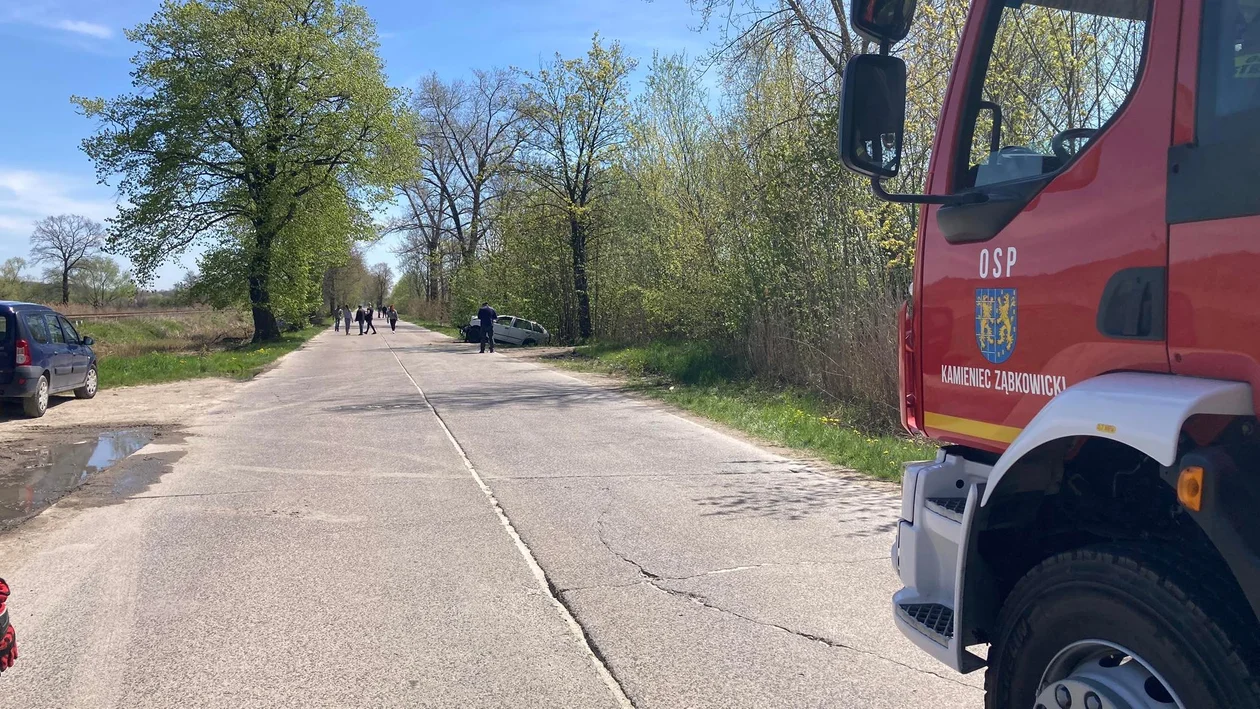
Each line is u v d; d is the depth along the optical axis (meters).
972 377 2.88
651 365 21.78
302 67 36.62
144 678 3.88
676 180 23.31
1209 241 2.08
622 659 4.09
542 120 33.03
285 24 36.12
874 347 12.34
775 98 17.17
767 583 5.16
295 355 30.62
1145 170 2.26
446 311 66.88
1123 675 2.19
